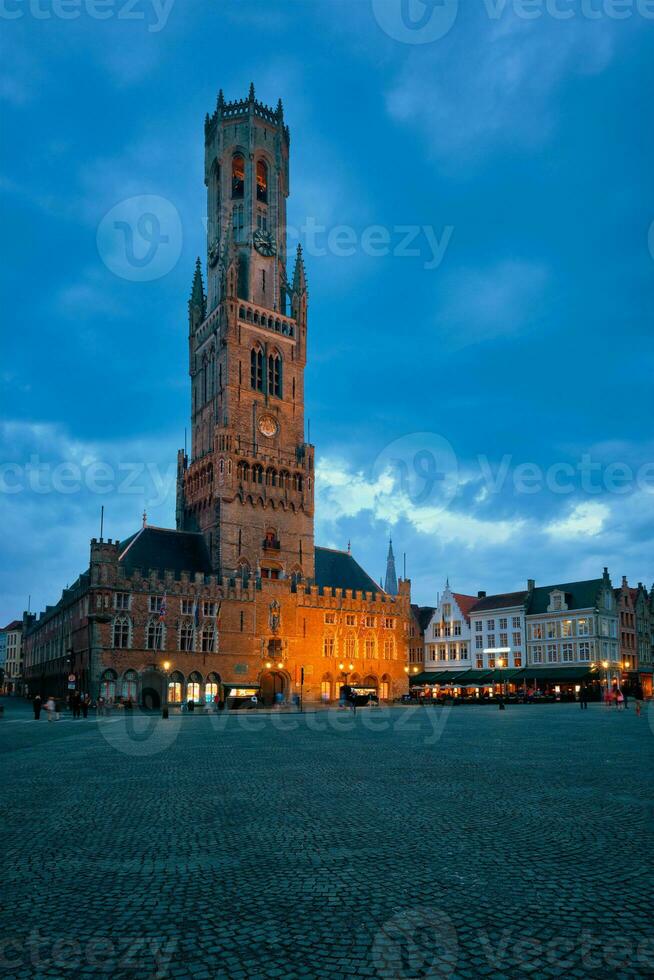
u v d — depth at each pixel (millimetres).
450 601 135875
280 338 126312
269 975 8656
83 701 72625
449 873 12461
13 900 11211
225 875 12430
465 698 108375
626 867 12797
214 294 128250
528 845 14422
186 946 9445
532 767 26797
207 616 102500
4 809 18594
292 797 20250
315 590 115938
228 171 132000
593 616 115125
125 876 12414
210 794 20875
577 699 109250
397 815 17500
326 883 11938
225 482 111938
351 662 118188
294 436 125062
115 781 23812
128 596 96000
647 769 25953
